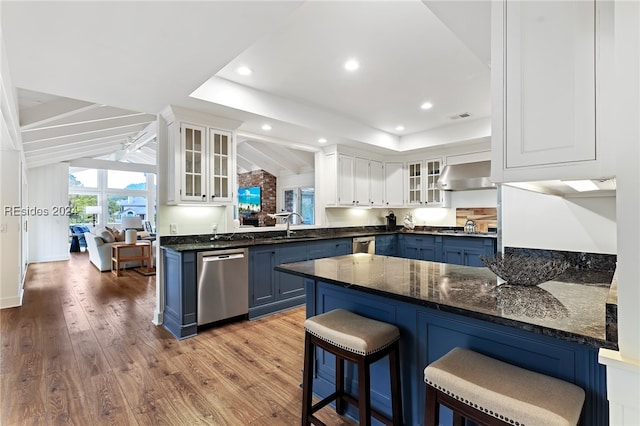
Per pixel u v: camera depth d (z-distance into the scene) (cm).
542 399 99
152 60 225
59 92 282
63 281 559
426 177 550
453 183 493
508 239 227
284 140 461
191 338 310
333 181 501
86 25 182
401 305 168
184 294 313
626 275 82
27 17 173
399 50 261
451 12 168
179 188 332
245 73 306
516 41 112
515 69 112
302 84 329
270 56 271
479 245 452
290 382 231
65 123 402
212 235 387
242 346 293
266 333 323
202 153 346
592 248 197
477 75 308
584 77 100
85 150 709
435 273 190
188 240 368
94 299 447
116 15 174
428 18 219
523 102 110
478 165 484
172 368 251
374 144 493
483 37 194
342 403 196
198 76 252
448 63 283
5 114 281
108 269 655
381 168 573
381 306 179
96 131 489
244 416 194
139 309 402
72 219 1005
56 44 201
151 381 232
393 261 236
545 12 107
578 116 101
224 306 342
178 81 262
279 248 394
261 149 816
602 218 193
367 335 150
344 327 159
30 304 423
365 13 213
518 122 111
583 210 199
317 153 517
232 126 369
